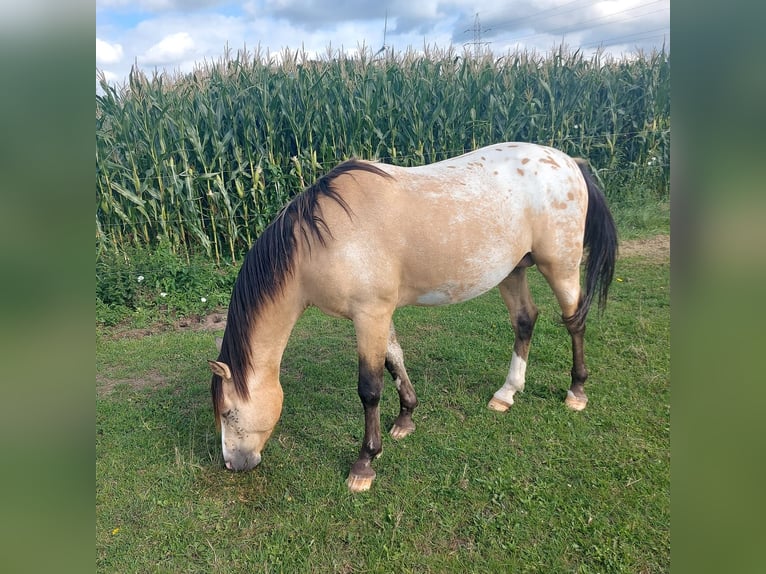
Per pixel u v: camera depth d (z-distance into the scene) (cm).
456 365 395
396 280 257
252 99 649
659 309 466
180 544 236
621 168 819
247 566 223
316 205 250
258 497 265
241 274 259
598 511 238
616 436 293
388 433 315
